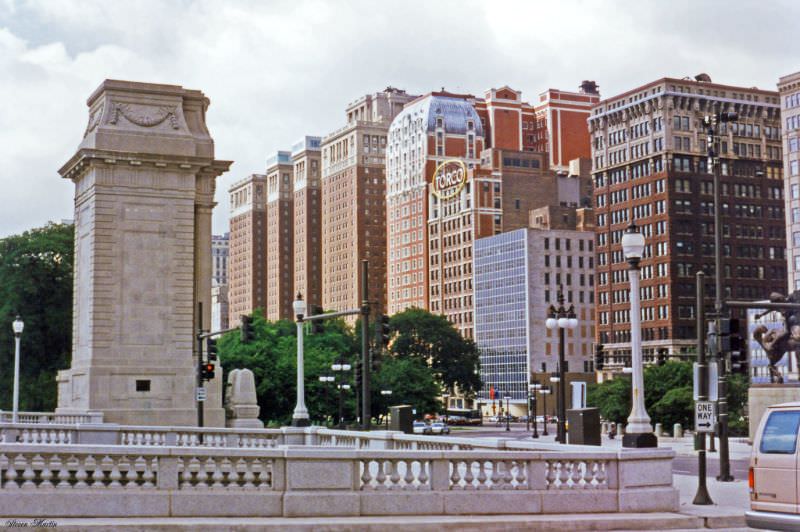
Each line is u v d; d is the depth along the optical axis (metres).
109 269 84.62
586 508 29.30
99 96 88.56
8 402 109.56
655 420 119.38
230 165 90.75
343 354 156.50
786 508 25.17
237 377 90.06
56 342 113.50
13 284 110.06
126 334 84.50
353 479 27.28
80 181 90.19
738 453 73.81
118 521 24.92
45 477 25.48
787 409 25.81
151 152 85.69
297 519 26.20
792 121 180.25
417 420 162.25
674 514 29.95
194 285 90.19
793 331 123.31
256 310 188.00
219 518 26.05
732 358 43.19
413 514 27.48
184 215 87.00
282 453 26.80
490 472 33.03
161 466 26.11
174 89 87.69
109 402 82.94
